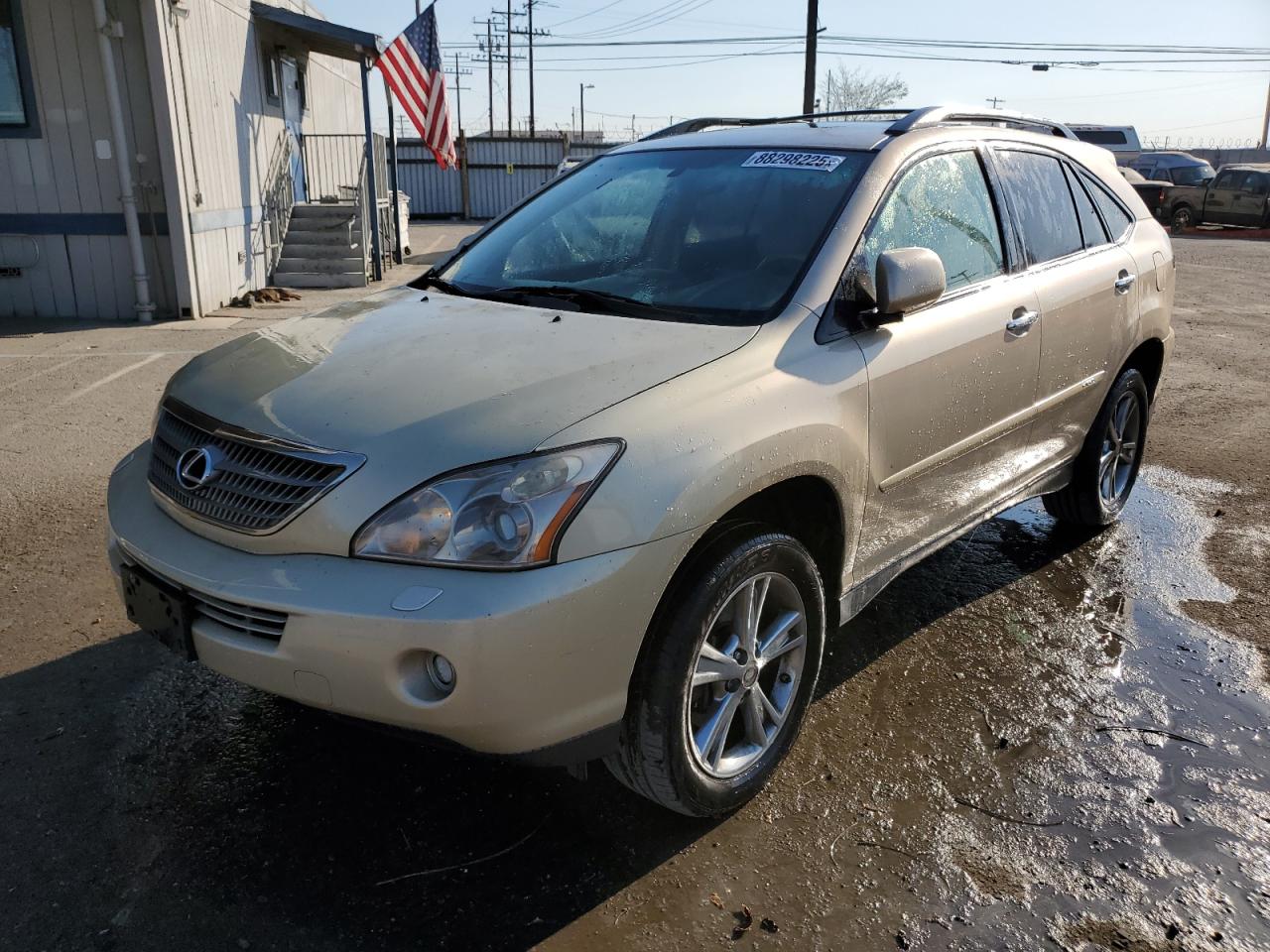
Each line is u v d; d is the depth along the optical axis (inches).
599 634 88.7
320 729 124.8
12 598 156.5
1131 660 147.1
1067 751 124.0
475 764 118.3
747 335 109.0
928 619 159.3
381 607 84.9
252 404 102.6
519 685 85.5
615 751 100.0
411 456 90.1
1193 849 106.8
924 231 133.3
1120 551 189.0
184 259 424.8
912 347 123.3
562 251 138.9
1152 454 253.9
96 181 413.1
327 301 506.0
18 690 131.0
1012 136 160.1
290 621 88.3
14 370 319.9
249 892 97.1
